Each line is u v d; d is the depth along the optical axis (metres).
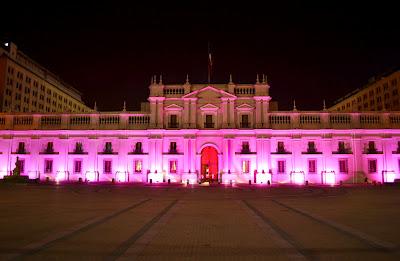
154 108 65.00
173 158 63.47
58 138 66.00
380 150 63.12
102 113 66.12
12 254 11.68
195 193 37.53
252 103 64.81
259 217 19.52
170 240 13.74
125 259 11.15
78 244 13.05
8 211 21.77
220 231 15.51
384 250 12.27
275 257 11.40
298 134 63.59
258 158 62.50
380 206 24.98
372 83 110.88
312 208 23.75
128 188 45.06
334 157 62.97
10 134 66.38
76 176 64.75
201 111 65.06
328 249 12.39
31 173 65.00
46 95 111.19
